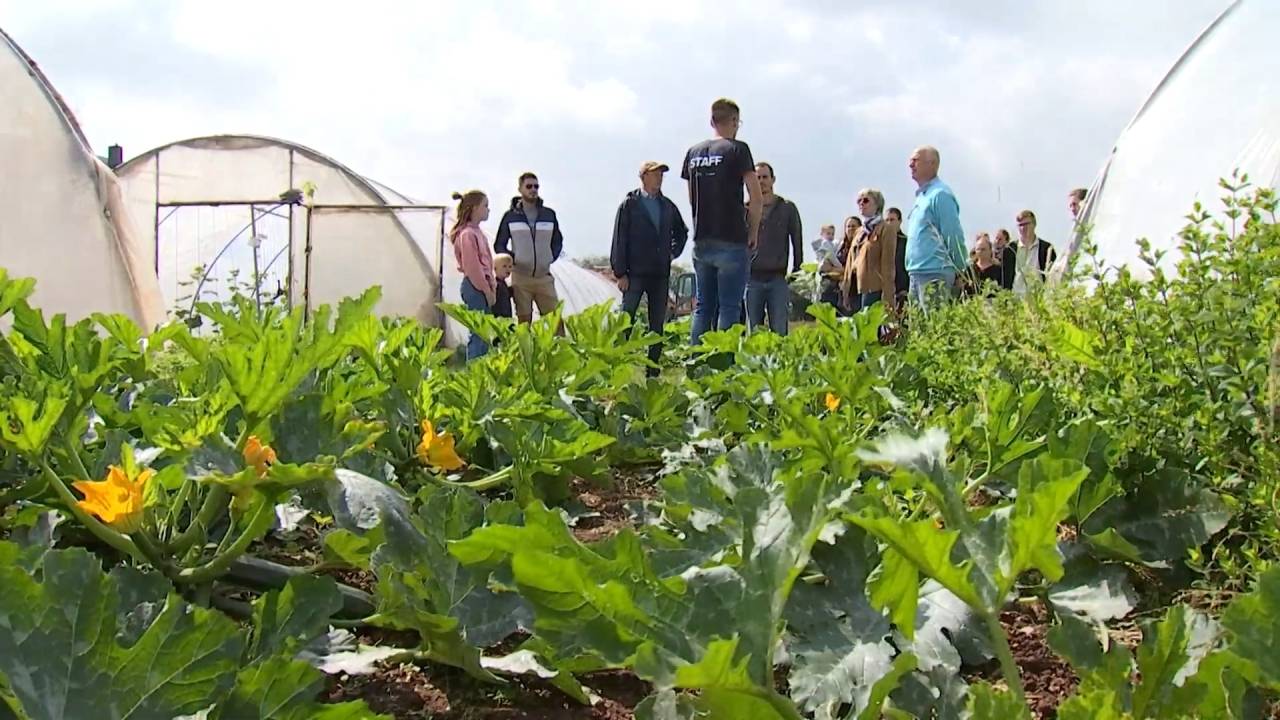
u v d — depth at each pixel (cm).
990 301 410
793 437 232
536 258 1012
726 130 772
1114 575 196
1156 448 223
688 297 2242
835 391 322
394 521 181
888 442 133
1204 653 141
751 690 106
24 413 180
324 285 1789
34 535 195
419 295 1805
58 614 112
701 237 779
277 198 1841
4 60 1030
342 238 1792
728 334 485
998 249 897
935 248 686
